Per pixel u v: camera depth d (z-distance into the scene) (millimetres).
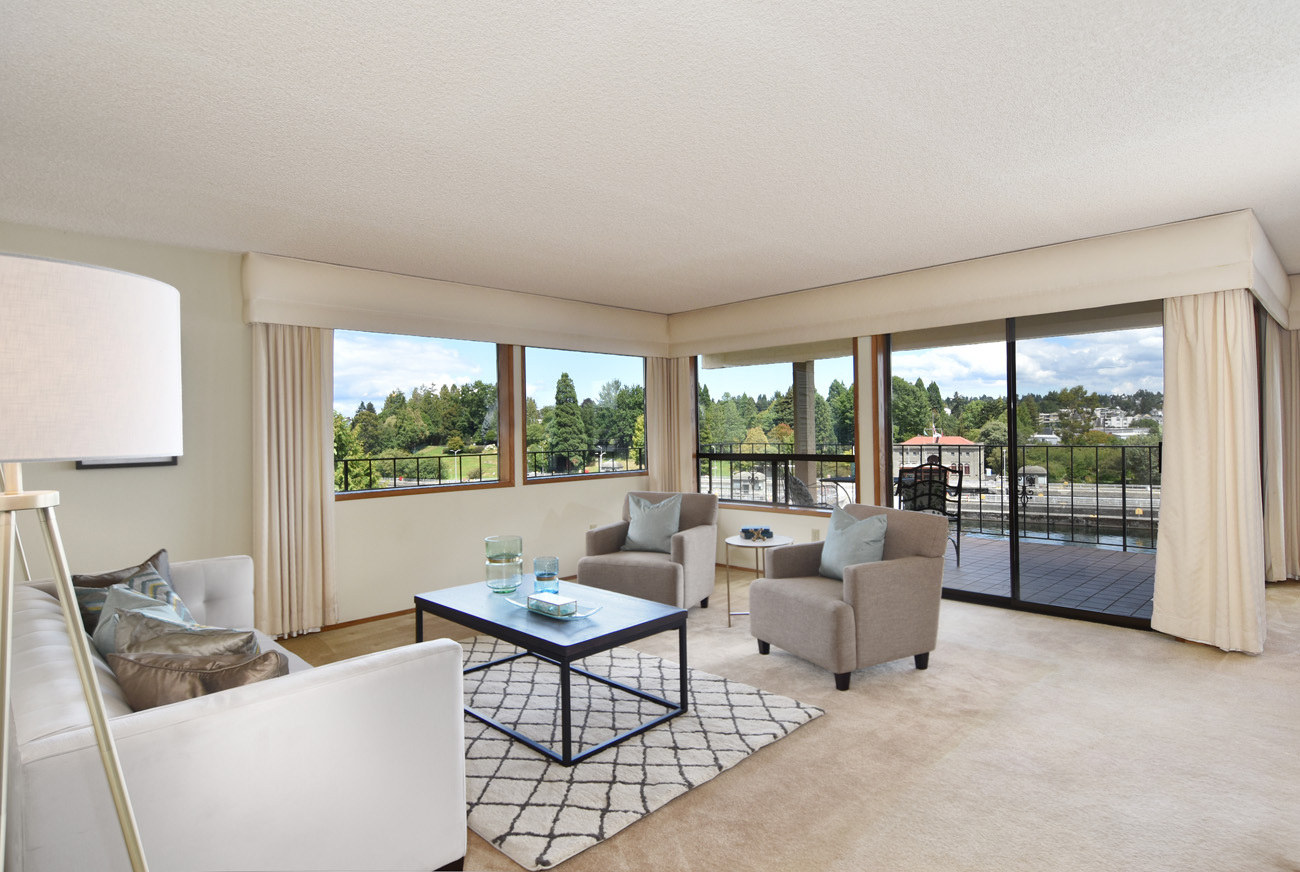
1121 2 1865
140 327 1051
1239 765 2578
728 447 6645
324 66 2141
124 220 3633
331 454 4602
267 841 1594
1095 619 4473
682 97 2385
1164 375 4047
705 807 2361
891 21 1946
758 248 4379
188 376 4129
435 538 5207
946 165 3035
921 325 5020
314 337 4562
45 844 1314
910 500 5402
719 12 1888
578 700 3297
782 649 3924
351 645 4250
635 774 2570
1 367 888
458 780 1984
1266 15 1930
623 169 3033
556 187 3246
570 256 4523
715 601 5234
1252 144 2840
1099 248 4203
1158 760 2625
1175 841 2125
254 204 3416
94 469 3816
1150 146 2854
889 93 2377
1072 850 2086
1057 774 2535
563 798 2412
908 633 3551
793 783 2508
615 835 2207
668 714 3074
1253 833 2160
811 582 3818
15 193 3219
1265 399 5223
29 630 1923
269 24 1906
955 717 3041
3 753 1086
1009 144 2818
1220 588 3812
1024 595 4844
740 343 6258
